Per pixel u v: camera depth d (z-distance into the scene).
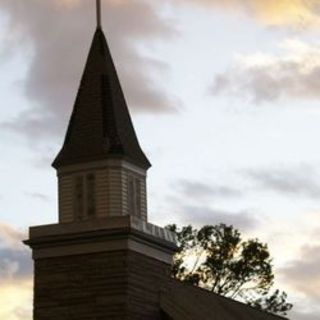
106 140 64.38
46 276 63.47
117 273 62.03
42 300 63.19
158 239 64.81
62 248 63.38
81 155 64.56
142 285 63.16
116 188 63.72
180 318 64.06
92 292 62.25
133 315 61.88
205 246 112.44
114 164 63.97
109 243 62.50
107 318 61.53
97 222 62.75
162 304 64.44
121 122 65.81
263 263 113.12
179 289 71.88
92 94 66.50
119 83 67.62
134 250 62.84
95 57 67.69
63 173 65.06
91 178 64.25
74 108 66.56
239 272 112.50
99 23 68.69
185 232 112.12
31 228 64.00
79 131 65.56
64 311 62.56
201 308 70.56
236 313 78.44
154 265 64.75
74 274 62.88
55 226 63.56
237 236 113.00
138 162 65.44
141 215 65.19
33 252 64.00
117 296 61.66
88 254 62.84
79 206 64.19
